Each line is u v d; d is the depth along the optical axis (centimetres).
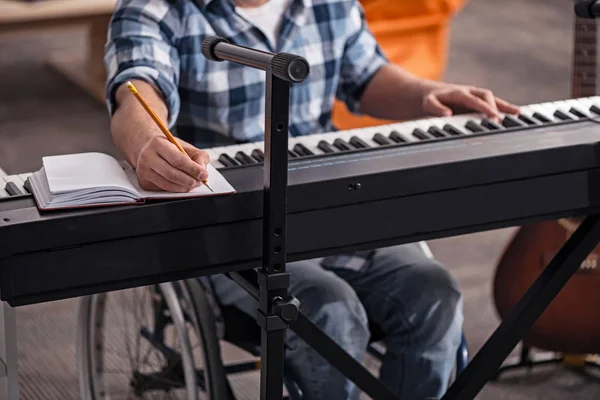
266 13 218
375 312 213
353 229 168
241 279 170
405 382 210
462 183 173
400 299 209
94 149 464
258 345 208
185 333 203
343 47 232
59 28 404
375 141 191
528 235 270
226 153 188
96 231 150
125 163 174
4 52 593
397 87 234
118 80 195
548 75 590
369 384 179
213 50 159
